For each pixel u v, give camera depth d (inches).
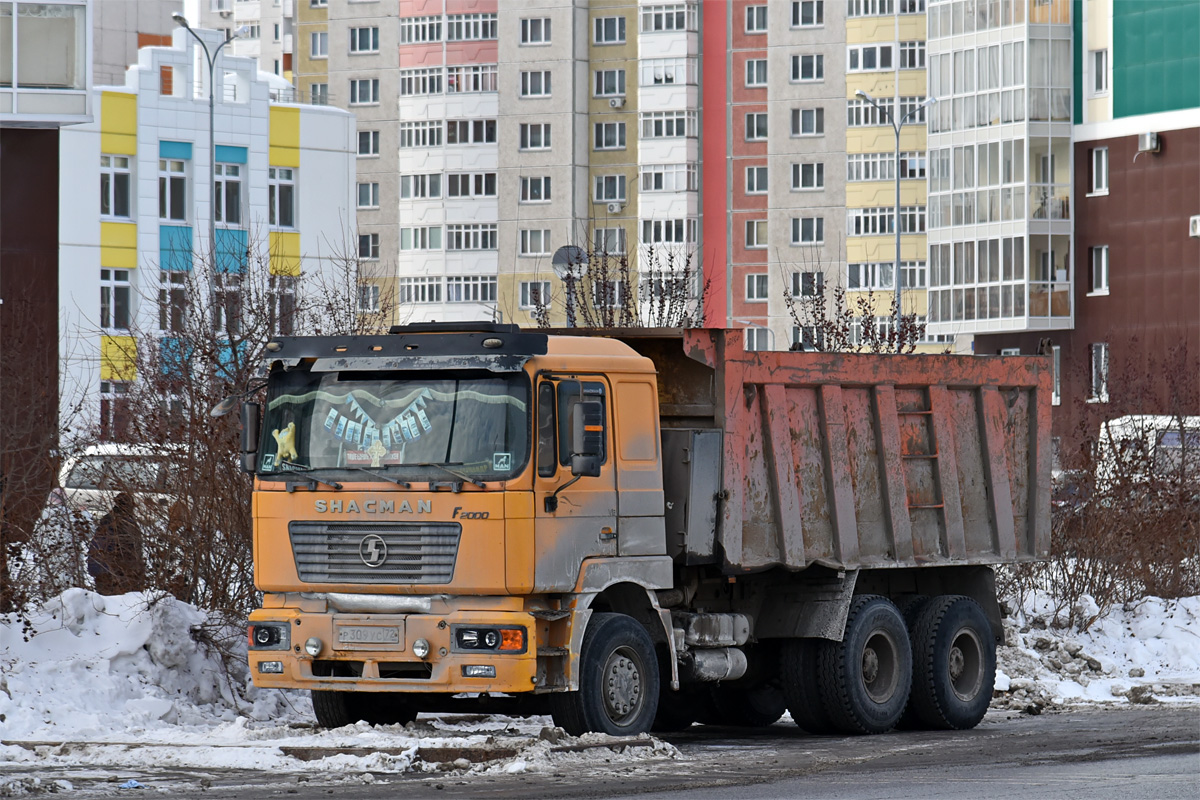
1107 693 2299.5
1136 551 2783.0
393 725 1611.7
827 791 1339.8
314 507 1530.5
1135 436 2906.0
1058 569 2738.7
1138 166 7096.5
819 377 1792.6
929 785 1379.2
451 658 1481.3
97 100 7076.8
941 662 1883.6
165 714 1734.7
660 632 1635.1
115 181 7160.4
